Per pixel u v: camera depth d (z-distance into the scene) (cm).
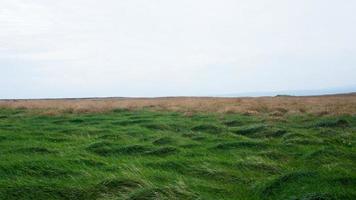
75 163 1085
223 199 814
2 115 2798
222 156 1289
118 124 2303
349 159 1208
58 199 801
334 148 1362
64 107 3572
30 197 803
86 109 3256
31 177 930
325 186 836
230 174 1018
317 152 1262
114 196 796
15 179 909
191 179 957
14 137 1641
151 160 1188
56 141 1609
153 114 2908
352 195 772
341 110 2897
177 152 1322
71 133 1853
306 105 3728
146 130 1944
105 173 984
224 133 1816
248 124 2212
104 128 2070
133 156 1279
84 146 1441
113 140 1600
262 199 837
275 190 857
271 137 1716
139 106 3841
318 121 2242
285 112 3044
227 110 3011
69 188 835
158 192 793
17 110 3469
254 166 1114
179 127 2105
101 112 3127
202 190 877
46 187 838
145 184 852
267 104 3888
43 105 4056
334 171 977
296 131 1762
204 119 2514
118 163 1125
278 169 1087
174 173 1025
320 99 5353
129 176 903
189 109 3325
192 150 1392
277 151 1339
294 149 1413
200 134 1806
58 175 964
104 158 1216
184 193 810
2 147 1384
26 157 1152
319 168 1057
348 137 1641
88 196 811
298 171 925
